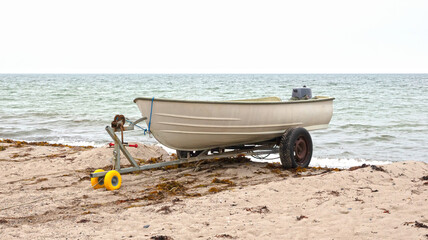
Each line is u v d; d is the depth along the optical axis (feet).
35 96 135.85
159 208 17.61
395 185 20.74
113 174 21.62
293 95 30.22
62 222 16.22
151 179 24.30
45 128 59.98
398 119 71.82
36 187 22.40
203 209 17.38
